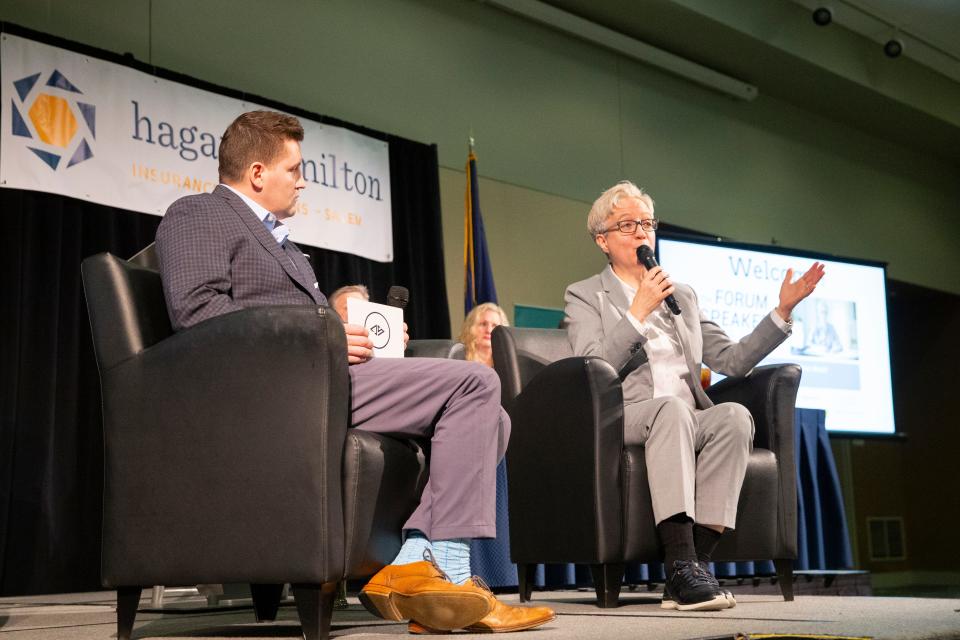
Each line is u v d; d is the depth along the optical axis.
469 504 1.71
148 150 4.21
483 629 1.66
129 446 1.66
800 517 4.49
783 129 7.38
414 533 1.74
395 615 1.64
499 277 5.62
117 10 4.41
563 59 6.20
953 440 8.29
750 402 2.53
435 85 5.56
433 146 5.29
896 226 8.05
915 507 8.44
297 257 2.01
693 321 2.65
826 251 7.47
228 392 1.61
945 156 8.54
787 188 7.30
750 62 6.74
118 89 4.15
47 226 3.88
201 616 2.44
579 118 6.20
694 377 2.55
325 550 1.55
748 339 2.58
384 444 1.69
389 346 1.88
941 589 7.62
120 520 1.65
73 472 3.80
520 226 5.78
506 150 5.80
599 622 1.83
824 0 6.61
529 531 2.44
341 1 5.24
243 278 1.78
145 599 3.26
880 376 6.31
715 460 2.28
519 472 2.49
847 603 2.37
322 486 1.57
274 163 1.92
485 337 3.89
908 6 6.64
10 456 3.63
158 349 1.67
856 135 7.91
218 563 1.58
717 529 2.28
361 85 5.24
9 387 3.66
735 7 6.31
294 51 5.00
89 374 3.92
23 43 3.90
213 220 1.79
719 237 6.75
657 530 2.26
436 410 1.75
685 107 6.78
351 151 4.93
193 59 4.62
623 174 6.34
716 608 2.12
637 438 2.31
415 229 5.16
